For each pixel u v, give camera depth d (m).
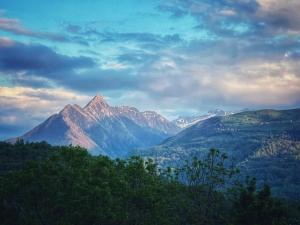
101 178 133.75
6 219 119.56
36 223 117.12
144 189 134.88
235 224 155.12
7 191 121.31
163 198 146.25
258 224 154.00
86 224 119.00
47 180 121.62
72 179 125.06
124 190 132.12
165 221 134.38
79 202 118.25
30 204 120.38
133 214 130.75
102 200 120.94
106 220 120.88
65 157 141.88
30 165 134.50
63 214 119.50
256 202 154.75
